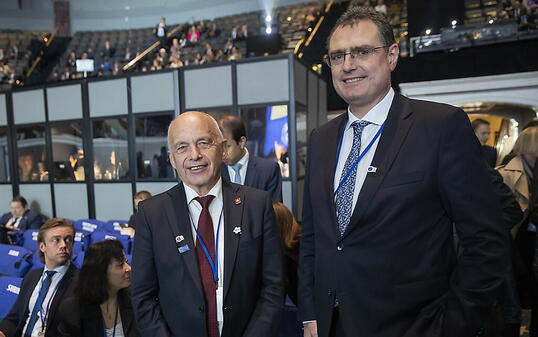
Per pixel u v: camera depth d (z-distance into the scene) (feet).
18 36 48.14
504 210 5.57
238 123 6.99
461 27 22.35
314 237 4.03
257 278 4.03
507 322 4.72
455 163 3.12
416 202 3.21
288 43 38.22
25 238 13.56
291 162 17.20
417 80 23.07
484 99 20.89
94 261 5.61
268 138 17.75
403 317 3.28
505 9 25.57
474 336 3.05
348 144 3.77
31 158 22.40
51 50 46.11
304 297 3.98
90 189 20.71
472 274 3.06
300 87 18.34
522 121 26.27
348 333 3.38
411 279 3.24
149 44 42.11
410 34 28.14
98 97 20.34
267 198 4.32
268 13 46.26
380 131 3.52
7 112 22.68
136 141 19.71
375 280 3.30
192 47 40.96
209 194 4.04
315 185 3.83
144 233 4.02
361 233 3.35
